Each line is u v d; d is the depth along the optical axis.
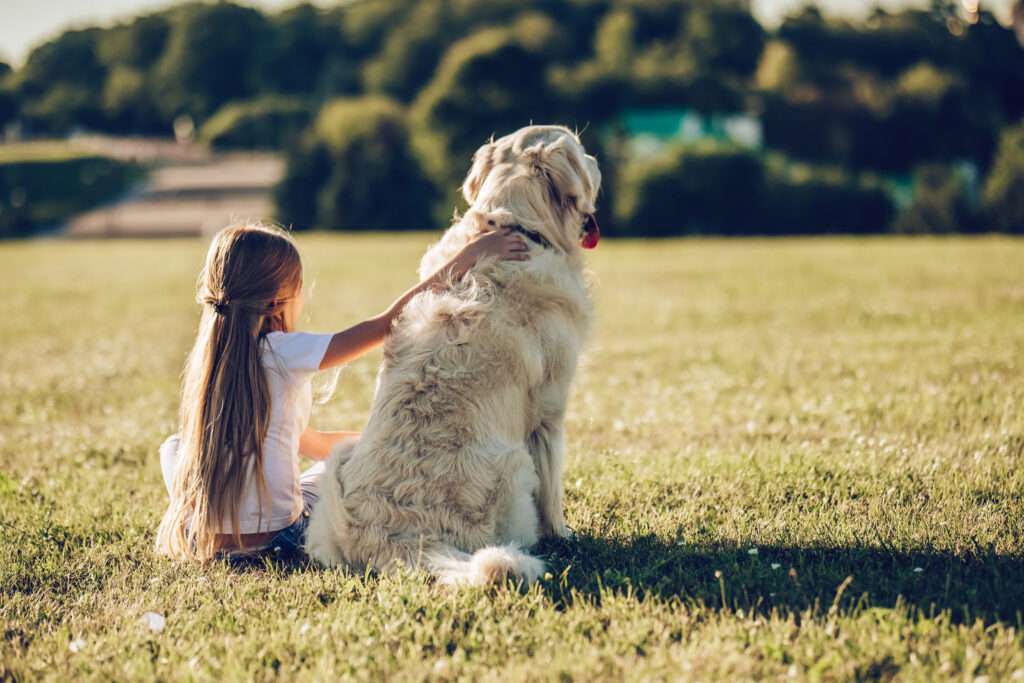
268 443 4.03
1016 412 6.06
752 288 14.12
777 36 75.19
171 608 3.67
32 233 54.19
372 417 3.92
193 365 4.07
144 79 111.75
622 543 4.22
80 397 7.84
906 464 5.13
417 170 54.84
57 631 3.50
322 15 108.75
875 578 3.68
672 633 3.29
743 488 4.88
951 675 2.94
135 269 21.70
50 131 115.31
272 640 3.30
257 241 4.02
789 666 3.01
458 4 90.06
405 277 17.41
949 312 10.57
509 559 3.54
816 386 7.19
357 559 3.86
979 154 58.75
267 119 96.50
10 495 5.14
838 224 48.00
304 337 4.01
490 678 2.98
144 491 5.21
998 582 3.56
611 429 6.30
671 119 60.34
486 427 3.85
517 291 4.00
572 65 69.12
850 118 60.44
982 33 64.38
